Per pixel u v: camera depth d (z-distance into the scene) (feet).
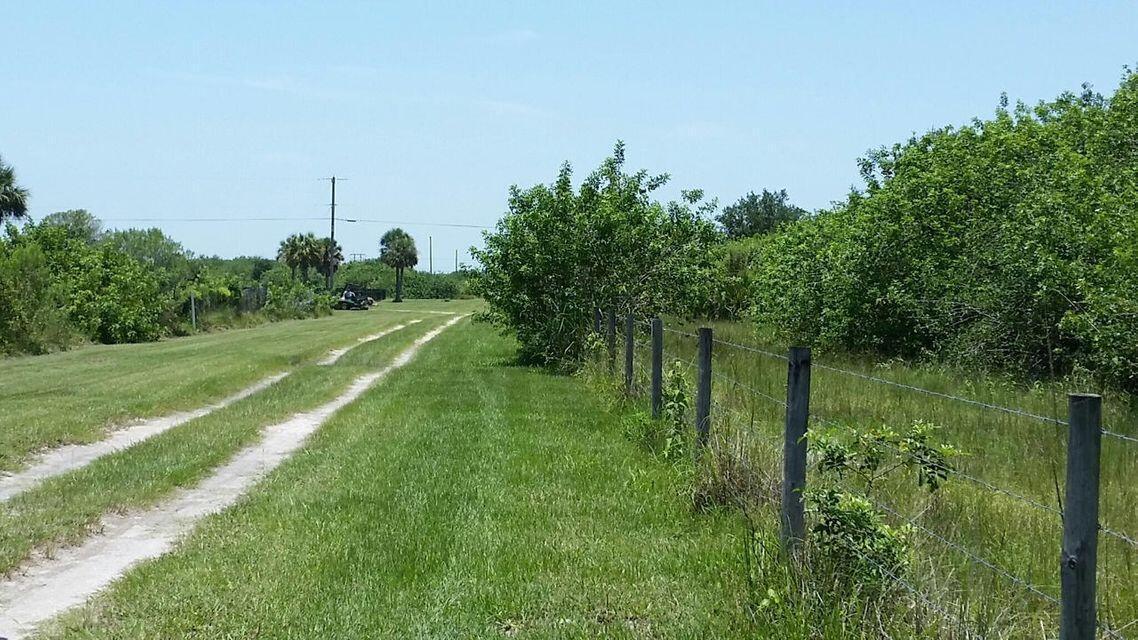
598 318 67.67
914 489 24.06
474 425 43.91
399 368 78.84
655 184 78.54
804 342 76.48
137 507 29.73
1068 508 12.76
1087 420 12.59
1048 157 59.93
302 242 305.12
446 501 29.07
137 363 86.43
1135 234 43.21
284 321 189.16
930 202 63.67
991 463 30.91
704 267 77.82
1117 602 17.31
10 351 107.96
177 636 18.61
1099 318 45.70
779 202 217.15
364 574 22.21
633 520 26.55
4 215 152.15
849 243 70.85
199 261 202.69
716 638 18.08
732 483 26.66
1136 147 57.00
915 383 53.16
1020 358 55.98
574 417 45.52
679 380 35.24
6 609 20.66
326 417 50.93
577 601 20.33
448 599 20.53
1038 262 50.60
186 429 44.47
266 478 33.63
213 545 24.86
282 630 18.90
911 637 16.10
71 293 135.95
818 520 19.33
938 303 61.62
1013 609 16.65
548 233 75.36
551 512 27.50
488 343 107.04
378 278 361.10
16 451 39.19
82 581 22.70
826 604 17.61
